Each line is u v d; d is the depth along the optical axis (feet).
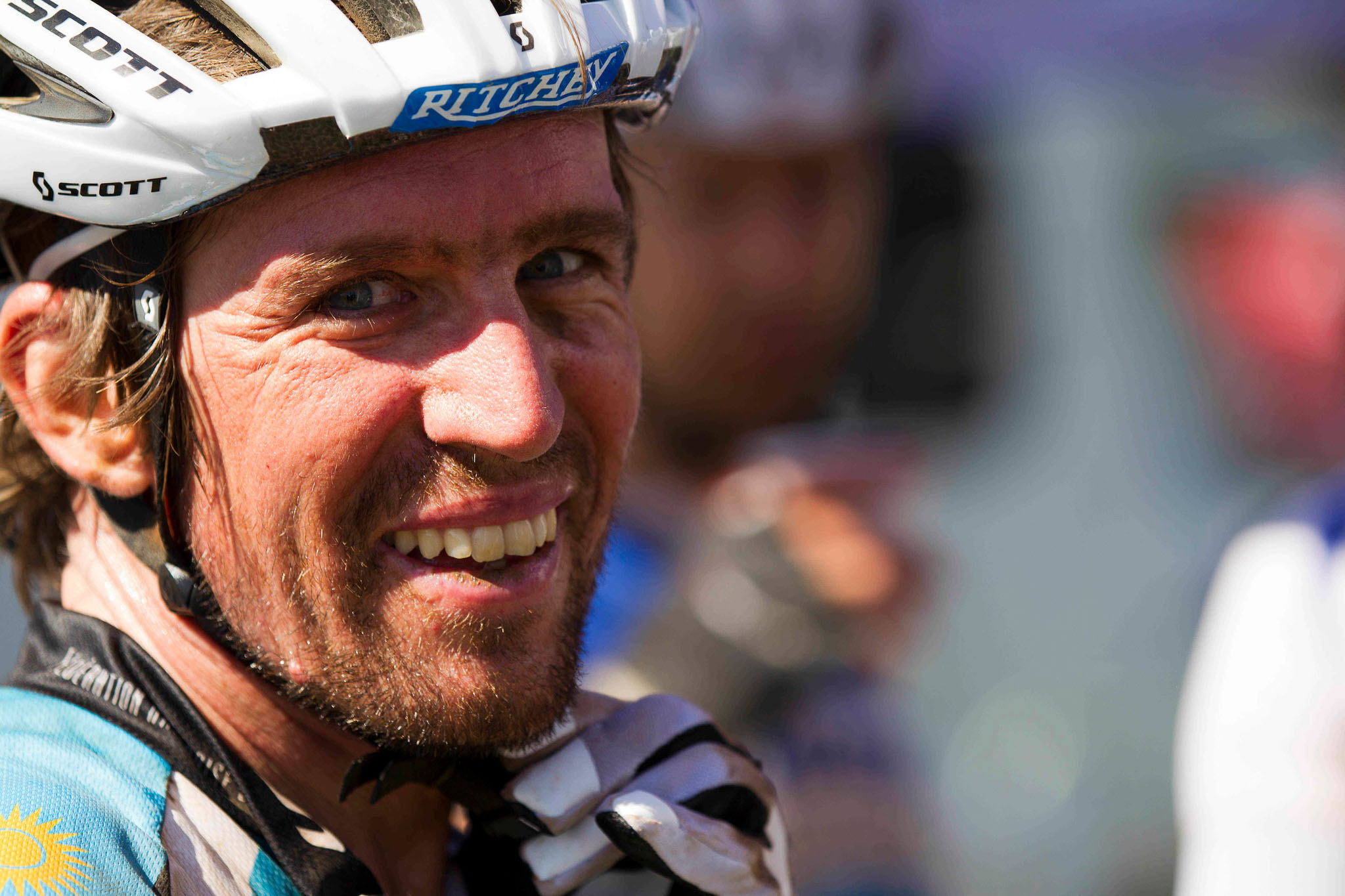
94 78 12.94
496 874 15.49
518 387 13.29
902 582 30.94
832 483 30.78
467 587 13.84
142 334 13.96
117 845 12.51
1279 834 23.52
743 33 33.12
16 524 16.70
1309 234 34.81
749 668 28.53
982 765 55.11
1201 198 69.00
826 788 28.91
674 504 30.63
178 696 13.84
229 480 13.76
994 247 67.92
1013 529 73.92
